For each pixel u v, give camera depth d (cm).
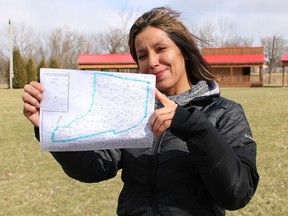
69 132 197
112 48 8488
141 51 221
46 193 701
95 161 221
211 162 181
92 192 700
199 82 228
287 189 687
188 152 205
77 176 224
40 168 870
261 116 1692
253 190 200
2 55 7731
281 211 589
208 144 180
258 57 5366
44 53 8688
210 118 213
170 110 182
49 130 197
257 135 1225
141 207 209
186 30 222
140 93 198
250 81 5372
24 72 5028
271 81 7506
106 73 198
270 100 2597
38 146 1117
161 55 216
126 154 219
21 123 1620
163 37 215
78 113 198
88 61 5531
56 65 5600
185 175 204
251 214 580
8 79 5319
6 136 1294
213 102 222
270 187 697
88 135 198
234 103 225
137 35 221
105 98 198
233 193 186
